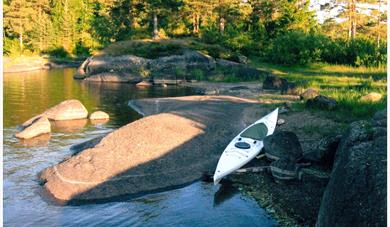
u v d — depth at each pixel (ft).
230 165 48.83
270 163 50.93
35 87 127.75
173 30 208.33
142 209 41.91
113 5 206.49
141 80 142.61
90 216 40.52
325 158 48.19
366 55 134.41
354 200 28.99
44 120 70.90
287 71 134.51
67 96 109.81
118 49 166.61
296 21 181.78
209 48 165.37
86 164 49.06
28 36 240.53
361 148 33.60
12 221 39.14
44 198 44.11
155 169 49.34
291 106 74.64
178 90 119.75
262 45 173.58
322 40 150.10
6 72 176.76
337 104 70.18
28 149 60.44
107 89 124.57
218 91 108.17
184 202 43.27
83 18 252.42
